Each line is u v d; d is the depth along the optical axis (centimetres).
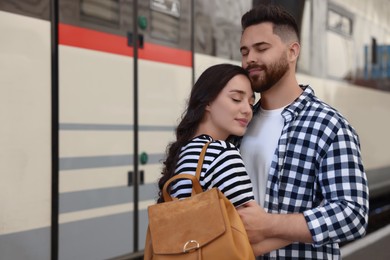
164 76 334
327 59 494
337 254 160
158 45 330
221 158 140
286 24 158
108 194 299
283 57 158
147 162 324
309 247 154
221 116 150
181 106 346
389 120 620
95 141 291
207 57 368
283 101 162
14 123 251
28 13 259
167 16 337
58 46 272
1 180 246
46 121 266
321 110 153
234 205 139
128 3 311
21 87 255
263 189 159
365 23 570
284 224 139
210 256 130
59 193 272
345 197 141
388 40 628
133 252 316
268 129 162
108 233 299
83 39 285
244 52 163
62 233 273
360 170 145
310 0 459
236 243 131
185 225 134
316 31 473
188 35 352
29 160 258
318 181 149
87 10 287
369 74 576
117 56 304
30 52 259
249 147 165
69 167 277
